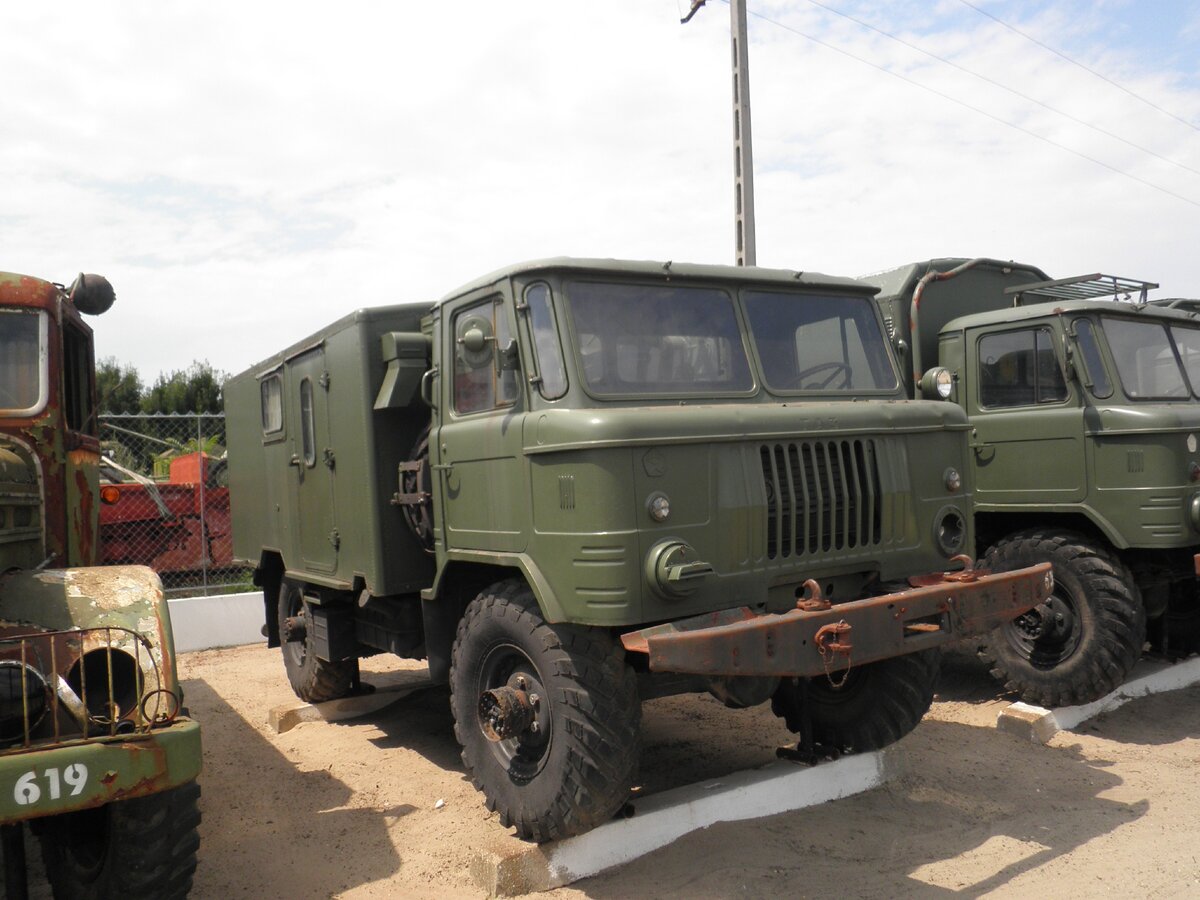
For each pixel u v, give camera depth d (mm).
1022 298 8164
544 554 4121
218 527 11805
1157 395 6867
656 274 4512
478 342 4449
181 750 3211
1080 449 6613
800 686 4973
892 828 4547
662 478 3939
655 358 4410
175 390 25344
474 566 4992
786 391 4711
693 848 4309
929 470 4746
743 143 13203
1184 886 3941
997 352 7160
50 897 4137
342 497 5883
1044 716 6023
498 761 4438
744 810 4617
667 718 6461
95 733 3203
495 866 3986
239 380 8211
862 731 5074
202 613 9734
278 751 6168
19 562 4352
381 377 5488
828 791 4883
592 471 3875
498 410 4531
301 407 6566
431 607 5148
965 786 5129
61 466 4754
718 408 4184
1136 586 6500
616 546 3828
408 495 5281
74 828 3766
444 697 7238
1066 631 6500
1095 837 4453
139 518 11453
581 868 4125
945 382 5086
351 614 6469
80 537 4996
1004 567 6852
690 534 3979
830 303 5113
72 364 5121
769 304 4879
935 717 6520
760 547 4148
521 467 4270
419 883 4141
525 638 4199
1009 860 4211
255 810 5098
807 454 4363
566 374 4152
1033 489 6883
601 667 4012
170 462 12656
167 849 3404
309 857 4477
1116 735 6156
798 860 4207
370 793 5297
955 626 4250
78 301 4949
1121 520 6395
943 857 4246
